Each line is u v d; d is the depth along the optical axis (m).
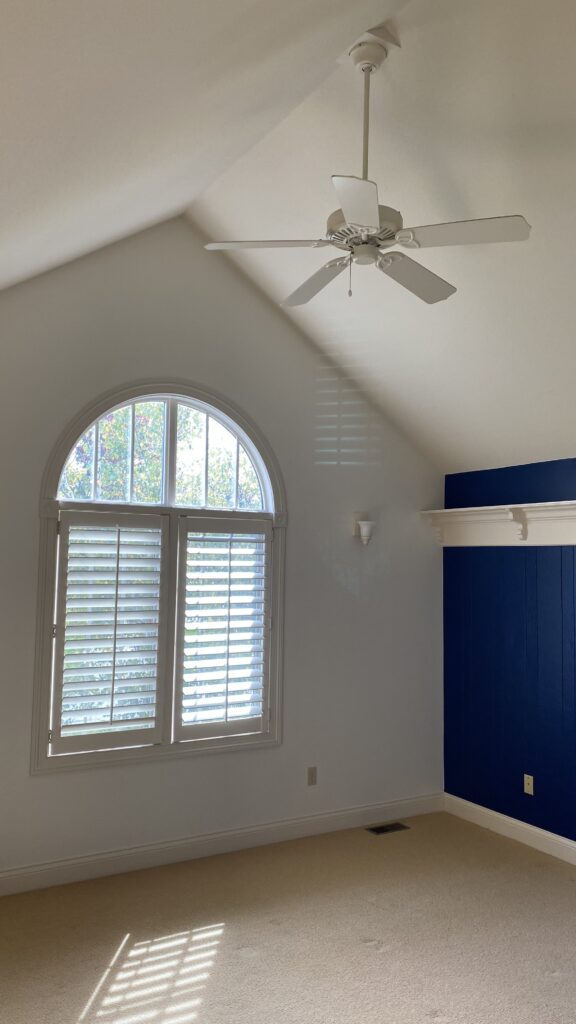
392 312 3.91
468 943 3.14
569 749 4.09
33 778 3.58
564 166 2.67
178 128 2.30
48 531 3.65
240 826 4.16
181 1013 2.63
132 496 3.98
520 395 3.94
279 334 4.43
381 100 2.75
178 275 4.09
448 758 4.91
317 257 3.81
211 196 3.82
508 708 4.49
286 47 2.05
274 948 3.08
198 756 4.03
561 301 3.24
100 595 3.77
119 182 2.64
